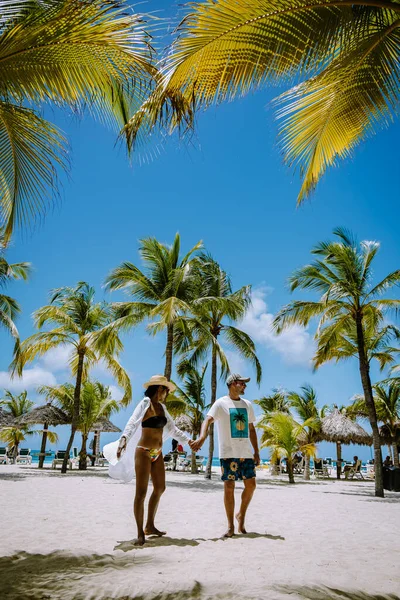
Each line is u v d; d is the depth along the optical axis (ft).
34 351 64.75
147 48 13.16
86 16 12.52
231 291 68.69
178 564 12.13
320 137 15.03
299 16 11.32
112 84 14.78
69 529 17.84
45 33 12.84
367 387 48.78
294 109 13.93
